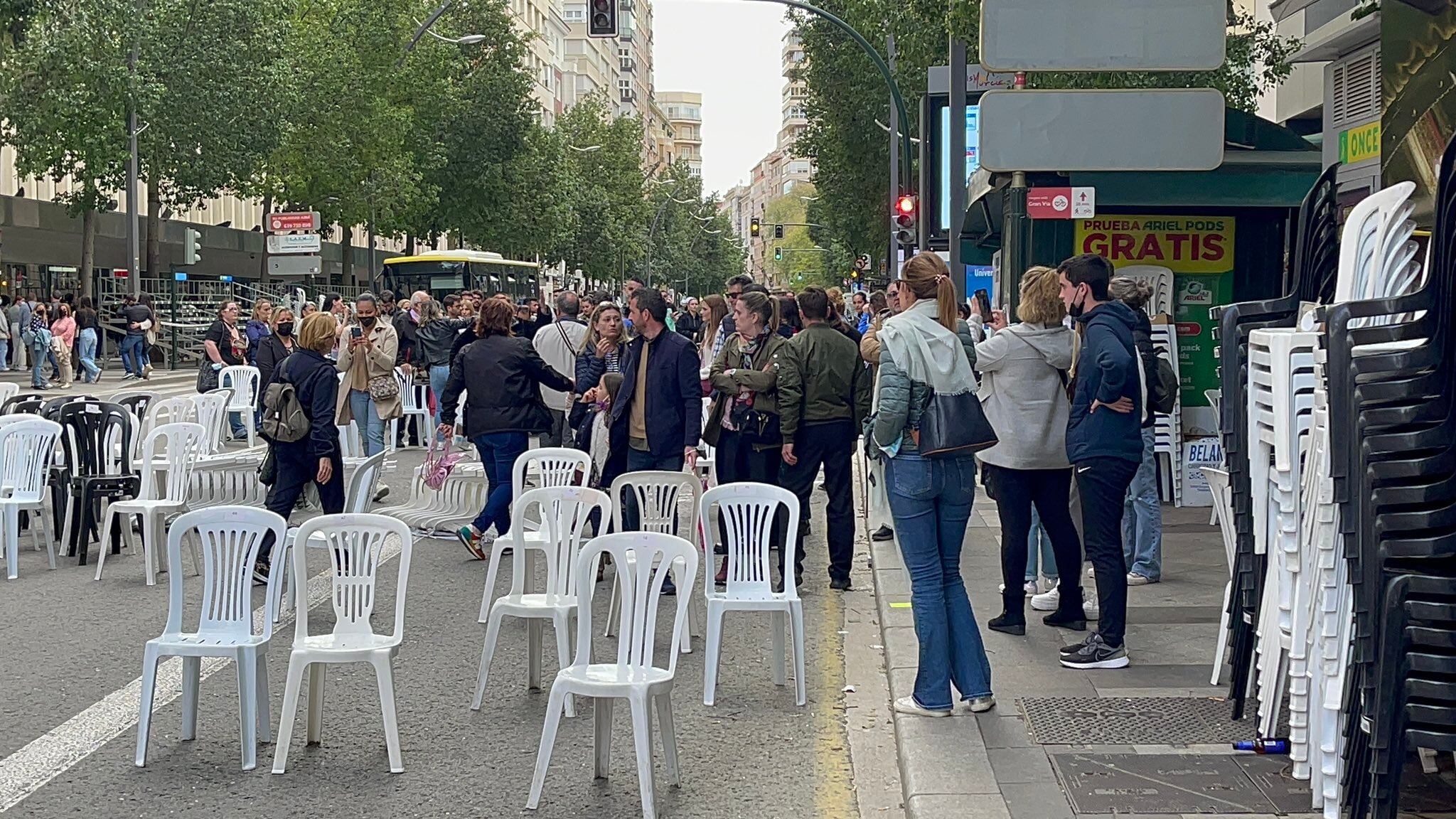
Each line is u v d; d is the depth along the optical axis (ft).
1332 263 24.81
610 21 72.33
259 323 75.56
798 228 499.51
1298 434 18.26
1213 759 19.29
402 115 152.05
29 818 18.39
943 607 21.68
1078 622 27.30
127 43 120.16
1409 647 15.10
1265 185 43.93
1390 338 15.43
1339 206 43.65
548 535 24.22
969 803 17.51
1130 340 24.20
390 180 153.58
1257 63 70.69
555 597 24.04
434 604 32.48
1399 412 15.30
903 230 81.10
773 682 25.64
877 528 40.19
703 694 24.81
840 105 129.90
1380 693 15.07
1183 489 43.62
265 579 34.27
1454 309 14.97
